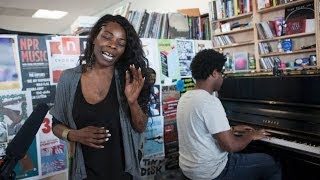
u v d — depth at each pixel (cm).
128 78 114
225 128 154
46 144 171
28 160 166
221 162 163
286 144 171
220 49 407
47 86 173
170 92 218
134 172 117
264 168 168
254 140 179
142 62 122
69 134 110
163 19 241
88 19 205
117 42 113
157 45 212
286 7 328
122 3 642
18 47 164
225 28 390
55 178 176
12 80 163
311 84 175
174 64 220
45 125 169
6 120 162
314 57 304
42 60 171
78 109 113
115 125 113
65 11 698
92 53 120
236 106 226
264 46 351
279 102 193
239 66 385
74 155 114
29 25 817
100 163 112
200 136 159
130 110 113
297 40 327
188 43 229
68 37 178
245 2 359
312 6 304
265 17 356
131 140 116
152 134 209
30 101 168
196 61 170
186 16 258
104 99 114
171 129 219
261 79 207
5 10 654
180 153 174
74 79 116
